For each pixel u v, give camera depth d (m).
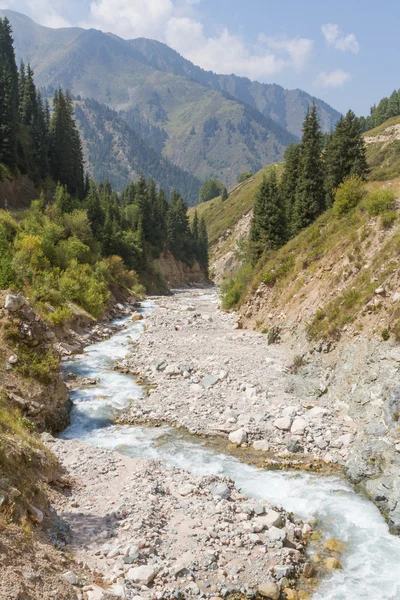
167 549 11.84
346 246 33.00
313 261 37.69
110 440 20.22
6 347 20.61
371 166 117.06
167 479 15.78
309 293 34.50
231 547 12.20
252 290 45.00
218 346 34.66
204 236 147.38
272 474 17.27
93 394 25.73
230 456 18.77
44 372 21.16
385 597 11.04
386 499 14.91
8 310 21.45
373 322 23.19
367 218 32.66
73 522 12.70
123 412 23.41
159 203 130.50
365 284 25.98
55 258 49.53
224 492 14.88
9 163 80.44
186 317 50.16
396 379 19.41
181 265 127.25
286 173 63.62
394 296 22.81
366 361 21.59
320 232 40.38
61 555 10.83
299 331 31.80
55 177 97.50
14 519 10.84
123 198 136.88
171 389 26.11
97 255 65.50
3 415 16.45
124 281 70.56
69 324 38.44
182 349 34.38
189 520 13.23
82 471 16.11
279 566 11.61
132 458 17.67
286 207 58.16
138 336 41.62
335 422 20.39
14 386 19.38
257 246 53.06
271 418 21.50
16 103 97.06
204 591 10.63
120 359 33.28
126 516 13.09
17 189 80.50
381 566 12.20
